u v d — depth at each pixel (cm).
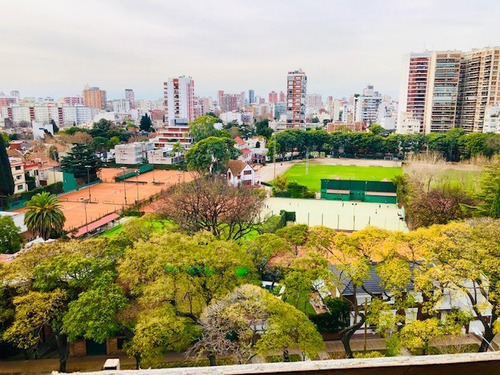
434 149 11156
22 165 7512
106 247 2719
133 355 2252
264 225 4831
